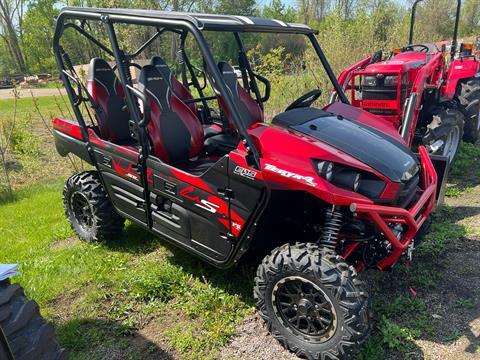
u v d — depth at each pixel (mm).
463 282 3100
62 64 3572
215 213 2787
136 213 3430
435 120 5070
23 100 17438
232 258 2809
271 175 2453
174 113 3494
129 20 2857
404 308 2859
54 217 4871
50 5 37688
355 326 2264
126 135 3943
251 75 4090
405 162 2748
